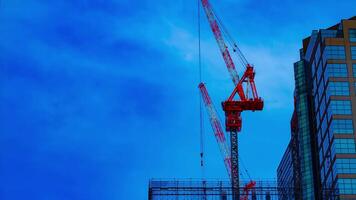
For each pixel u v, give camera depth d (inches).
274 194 4005.9
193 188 3981.3
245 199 4441.4
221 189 4001.0
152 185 4008.4
